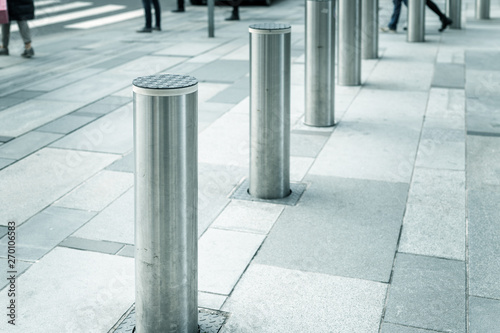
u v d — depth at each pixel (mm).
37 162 5816
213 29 12734
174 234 2973
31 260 4023
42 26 14547
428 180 5414
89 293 3648
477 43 11875
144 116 2828
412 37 12109
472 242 4285
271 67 4762
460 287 3707
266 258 4070
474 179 5441
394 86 8703
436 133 6691
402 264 3986
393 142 6406
